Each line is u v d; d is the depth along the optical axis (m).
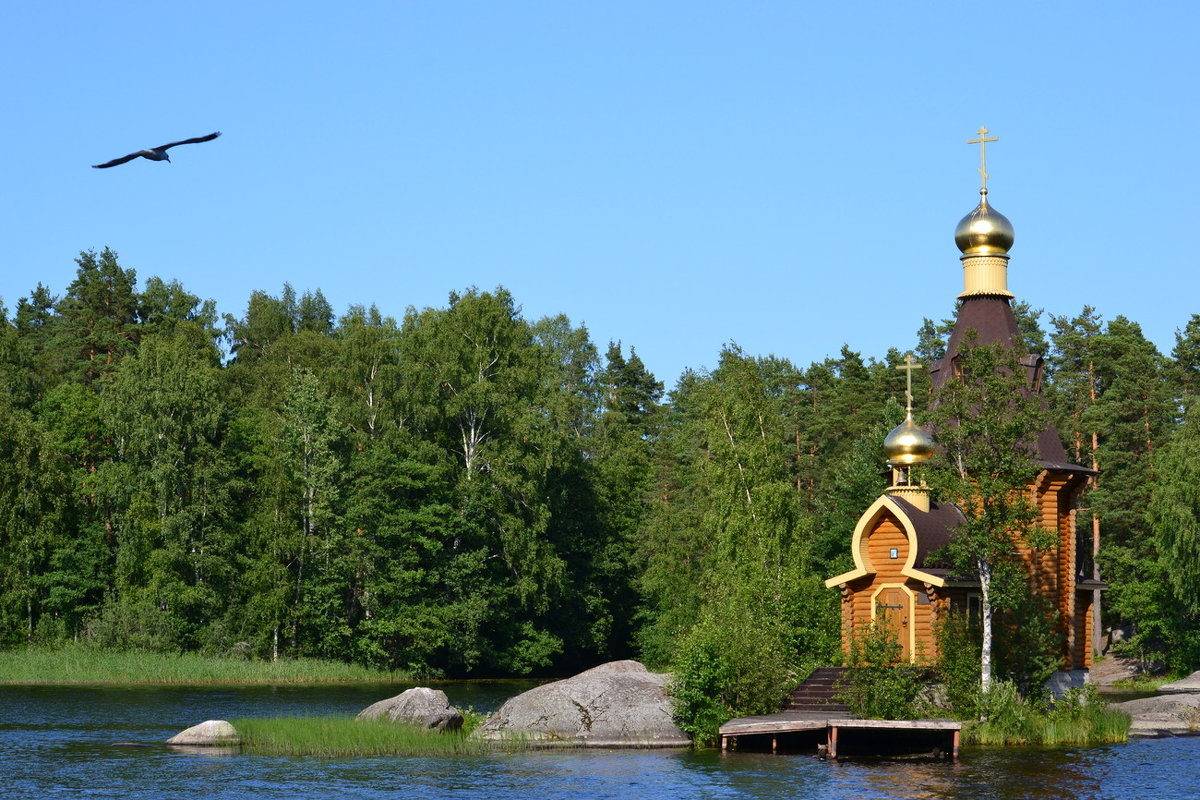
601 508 142.38
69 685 104.88
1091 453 128.50
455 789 50.59
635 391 186.12
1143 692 106.56
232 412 133.12
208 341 159.38
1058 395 134.88
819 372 154.00
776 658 68.12
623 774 54.22
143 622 115.44
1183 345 137.50
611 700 64.31
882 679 63.53
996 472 65.12
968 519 65.50
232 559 123.62
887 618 69.88
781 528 94.06
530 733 63.03
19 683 105.88
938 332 154.50
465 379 126.75
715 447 98.19
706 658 64.31
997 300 77.38
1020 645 66.56
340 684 112.50
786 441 143.38
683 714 63.84
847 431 141.38
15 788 50.59
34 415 135.50
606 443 165.88
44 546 119.38
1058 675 73.94
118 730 70.12
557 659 141.12
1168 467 111.00
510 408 128.00
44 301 192.25
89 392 136.38
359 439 129.12
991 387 65.31
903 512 70.50
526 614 133.12
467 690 110.00
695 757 59.53
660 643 113.69
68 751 60.81
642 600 145.25
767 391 158.62
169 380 122.62
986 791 50.44
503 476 124.81
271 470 124.81
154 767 55.75
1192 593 108.88
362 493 122.62
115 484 122.75
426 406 126.19
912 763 57.62
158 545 122.00
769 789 50.78
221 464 122.81
